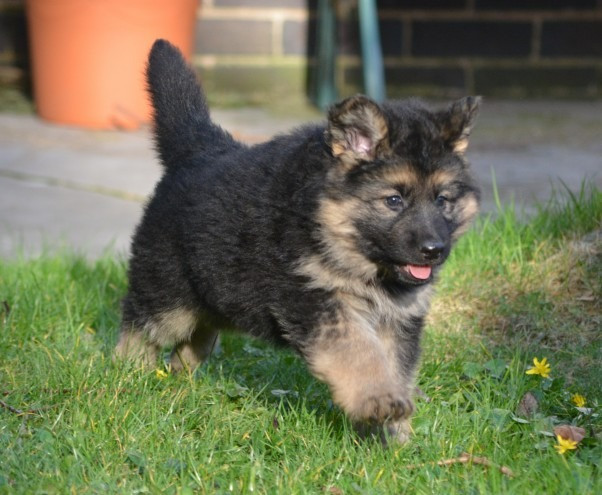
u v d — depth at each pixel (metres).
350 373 3.61
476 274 5.35
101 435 3.68
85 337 4.91
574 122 10.41
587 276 5.17
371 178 3.83
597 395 4.23
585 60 11.34
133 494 3.34
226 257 3.97
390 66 11.29
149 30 9.75
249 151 4.21
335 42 10.88
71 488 3.31
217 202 4.05
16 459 3.50
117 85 9.91
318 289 3.78
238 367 4.66
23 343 4.66
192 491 3.37
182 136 4.55
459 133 3.99
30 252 6.38
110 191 8.10
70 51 9.84
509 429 3.90
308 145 3.92
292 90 11.34
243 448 3.76
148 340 4.56
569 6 11.20
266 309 3.91
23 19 11.14
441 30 11.24
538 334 4.84
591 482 3.33
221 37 11.15
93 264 6.10
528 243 5.61
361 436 3.84
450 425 3.87
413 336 4.03
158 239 4.34
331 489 3.42
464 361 4.56
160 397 4.02
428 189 3.88
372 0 10.27
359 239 3.81
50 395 4.02
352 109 3.79
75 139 9.69
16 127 10.02
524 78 11.35
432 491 3.36
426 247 3.76
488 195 7.54
